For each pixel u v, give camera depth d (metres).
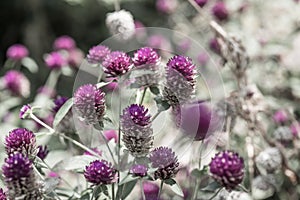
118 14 0.88
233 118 0.88
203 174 0.71
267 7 1.29
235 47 0.92
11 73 1.19
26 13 2.12
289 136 0.96
